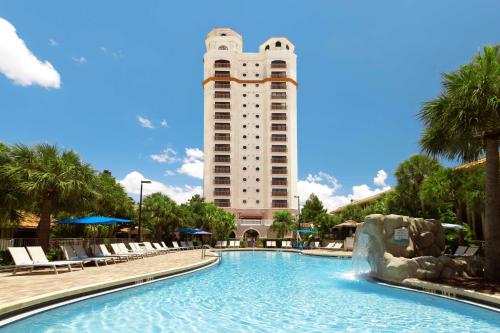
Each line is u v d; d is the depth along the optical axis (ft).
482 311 29.55
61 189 55.62
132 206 112.78
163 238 133.90
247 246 168.35
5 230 77.00
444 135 41.70
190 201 173.99
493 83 35.73
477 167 78.07
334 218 172.14
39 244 55.98
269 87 235.40
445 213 100.53
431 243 47.16
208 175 225.97
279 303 33.47
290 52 239.71
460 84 37.73
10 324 23.67
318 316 28.37
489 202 40.47
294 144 233.35
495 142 40.45
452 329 24.54
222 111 231.71
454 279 40.73
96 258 54.19
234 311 29.99
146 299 34.27
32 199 55.42
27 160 56.03
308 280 49.93
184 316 27.96
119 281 38.17
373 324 25.96
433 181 85.61
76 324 24.75
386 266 44.55
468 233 86.17
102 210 92.48
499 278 39.24
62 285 33.53
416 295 36.96
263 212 226.58
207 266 66.18
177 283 45.83
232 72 236.43
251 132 233.55
